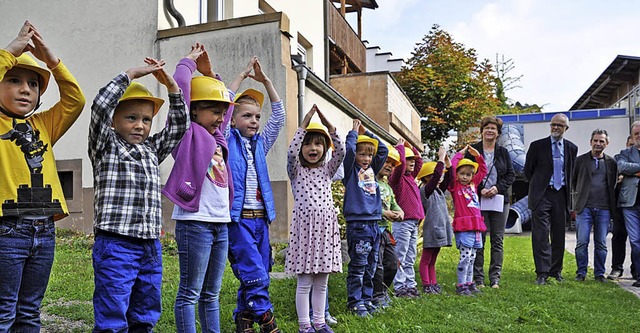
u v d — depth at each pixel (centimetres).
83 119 1038
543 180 795
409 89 2758
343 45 1909
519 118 2258
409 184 632
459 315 544
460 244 666
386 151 559
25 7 1091
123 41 1024
